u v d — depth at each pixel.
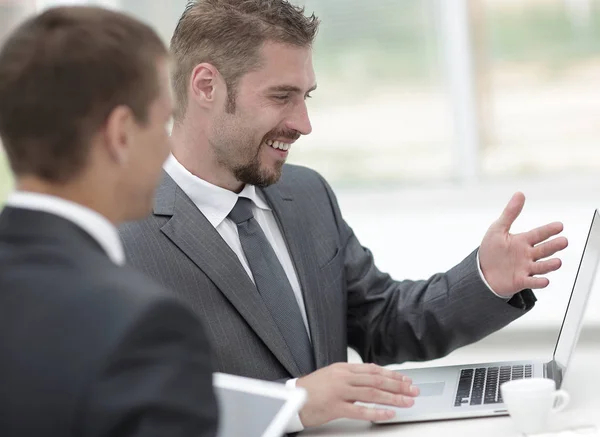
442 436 1.72
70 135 1.17
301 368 2.08
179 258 2.01
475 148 4.27
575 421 1.70
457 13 4.17
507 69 4.18
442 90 4.25
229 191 2.12
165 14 4.38
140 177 1.25
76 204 1.20
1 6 4.34
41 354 1.07
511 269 2.09
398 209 4.36
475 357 3.65
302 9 2.14
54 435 1.04
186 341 1.10
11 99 1.17
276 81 2.05
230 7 2.08
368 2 4.23
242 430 1.52
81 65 1.17
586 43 4.07
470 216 4.21
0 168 4.34
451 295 2.18
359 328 2.35
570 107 4.14
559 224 2.08
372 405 1.92
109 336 1.05
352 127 4.35
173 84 2.12
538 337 3.68
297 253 2.21
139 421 1.03
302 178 2.39
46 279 1.12
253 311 2.03
